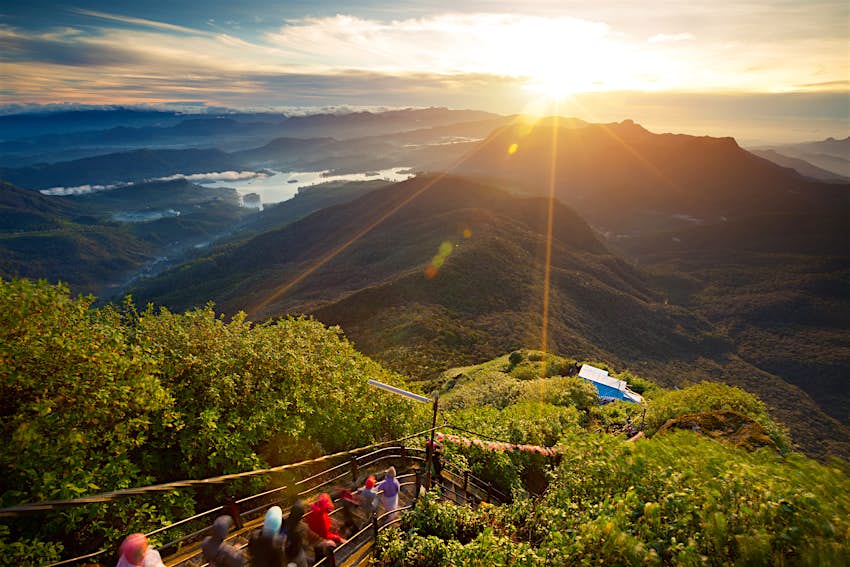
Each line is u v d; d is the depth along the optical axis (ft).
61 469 20.74
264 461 30.45
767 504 18.61
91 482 21.16
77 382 22.66
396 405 46.75
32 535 19.92
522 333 407.64
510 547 21.85
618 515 20.45
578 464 28.91
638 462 24.93
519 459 42.63
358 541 25.22
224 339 34.99
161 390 25.22
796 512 18.06
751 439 37.55
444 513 27.04
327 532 21.97
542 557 20.83
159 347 30.17
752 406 57.52
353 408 40.57
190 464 28.30
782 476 20.93
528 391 90.58
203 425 27.53
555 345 400.47
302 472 32.83
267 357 35.17
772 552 17.12
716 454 25.34
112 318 30.50
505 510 29.89
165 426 27.61
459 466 38.73
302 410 34.19
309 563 20.70
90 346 24.44
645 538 19.67
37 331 23.25
